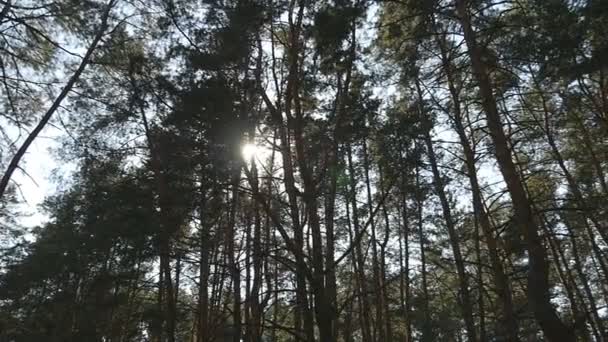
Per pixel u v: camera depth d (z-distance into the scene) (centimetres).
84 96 1519
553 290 2092
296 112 1236
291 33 1291
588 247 2314
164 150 1322
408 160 1239
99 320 2186
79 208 1981
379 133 1232
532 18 1102
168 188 1309
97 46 1495
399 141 1214
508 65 1181
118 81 1566
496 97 1263
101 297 1981
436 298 2548
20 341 2453
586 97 1558
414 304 2378
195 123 1230
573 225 2041
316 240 1141
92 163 1686
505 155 1077
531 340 1745
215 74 1159
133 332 1916
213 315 1747
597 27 1034
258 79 1235
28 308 2653
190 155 1295
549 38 1023
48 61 1445
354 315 2742
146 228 1365
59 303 2494
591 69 1038
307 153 1233
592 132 1775
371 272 2616
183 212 1342
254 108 1253
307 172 1207
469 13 1191
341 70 1252
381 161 1275
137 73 1451
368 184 2048
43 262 2417
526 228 1006
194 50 1181
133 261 1476
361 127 1192
